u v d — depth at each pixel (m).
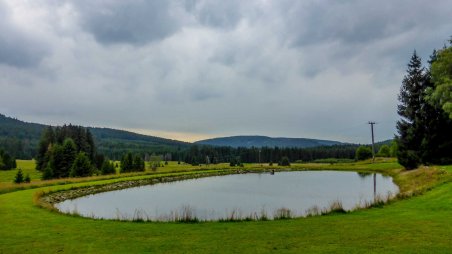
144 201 35.22
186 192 43.91
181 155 195.38
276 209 28.78
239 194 41.06
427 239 12.71
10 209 22.28
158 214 26.81
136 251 12.04
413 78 55.44
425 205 20.23
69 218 19.27
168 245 12.81
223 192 43.62
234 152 191.88
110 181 51.41
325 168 93.50
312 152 174.12
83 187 43.19
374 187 43.91
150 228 16.14
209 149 185.25
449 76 40.59
